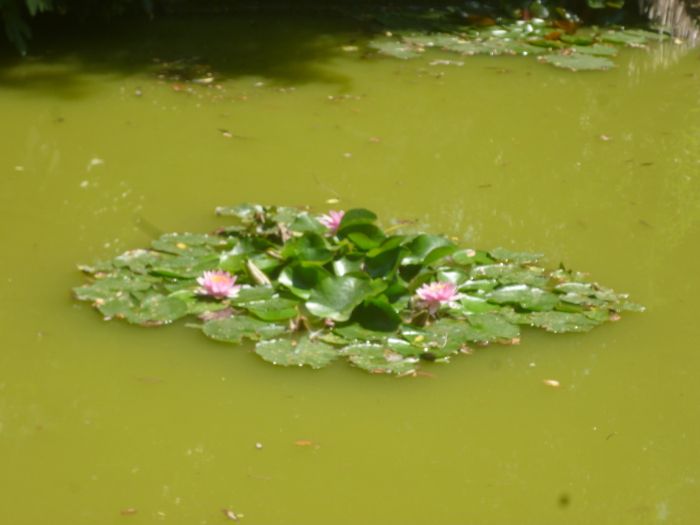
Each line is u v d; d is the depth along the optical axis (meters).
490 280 3.14
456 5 8.45
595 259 3.47
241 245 3.23
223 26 7.41
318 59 6.46
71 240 3.45
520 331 2.91
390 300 2.95
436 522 2.05
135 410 2.43
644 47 7.23
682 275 3.36
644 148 4.83
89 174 4.16
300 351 2.65
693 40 7.55
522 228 3.73
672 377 2.70
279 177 4.20
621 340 2.89
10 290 3.02
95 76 5.80
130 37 6.89
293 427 2.38
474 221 3.78
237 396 2.51
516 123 5.20
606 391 2.61
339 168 4.36
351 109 5.33
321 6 8.27
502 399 2.55
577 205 4.02
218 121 5.01
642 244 3.63
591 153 4.73
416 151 4.66
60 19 7.12
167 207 3.81
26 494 2.10
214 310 2.88
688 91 5.97
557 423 2.46
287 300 2.93
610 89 5.98
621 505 2.13
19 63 6.02
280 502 2.10
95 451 2.26
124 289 2.98
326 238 3.29
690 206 4.06
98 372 2.59
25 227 3.54
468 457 2.30
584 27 7.92
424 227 3.68
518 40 7.19
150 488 2.13
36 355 2.66
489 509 2.10
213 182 4.11
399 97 5.62
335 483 2.18
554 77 6.24
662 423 2.48
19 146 4.49
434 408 2.49
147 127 4.86
